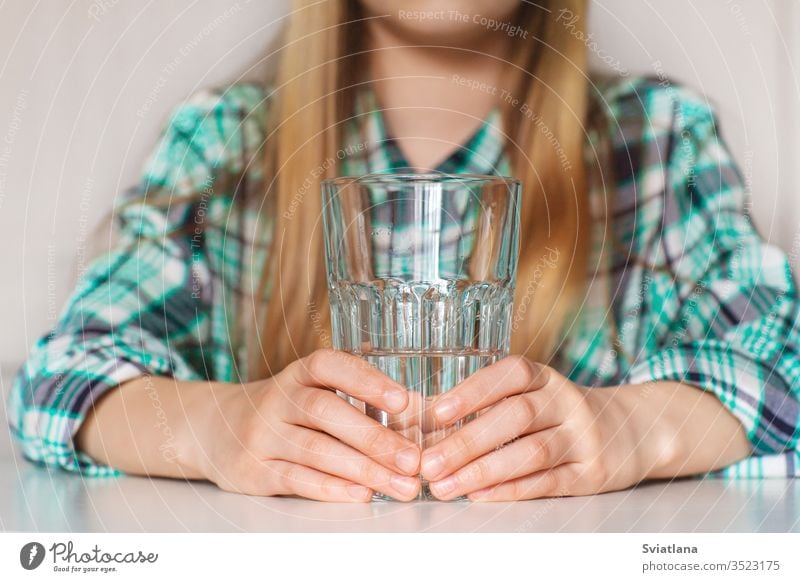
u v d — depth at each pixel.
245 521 0.50
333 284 0.53
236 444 0.59
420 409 0.52
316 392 0.54
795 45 1.32
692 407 0.69
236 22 1.25
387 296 0.52
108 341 0.78
